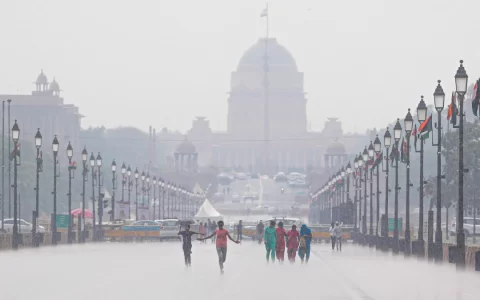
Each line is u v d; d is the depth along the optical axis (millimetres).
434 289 84938
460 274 103062
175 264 129875
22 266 118250
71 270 111688
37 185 177875
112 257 148125
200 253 175500
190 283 93312
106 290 84000
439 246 121000
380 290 84375
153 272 110812
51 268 114875
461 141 105000
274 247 134375
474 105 109375
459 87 105375
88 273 106750
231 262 138250
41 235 183750
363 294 80125
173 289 85562
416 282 93688
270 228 134000
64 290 83625
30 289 84375
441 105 123188
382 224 193250
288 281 96625
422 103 135625
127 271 111875
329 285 90688
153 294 80062
